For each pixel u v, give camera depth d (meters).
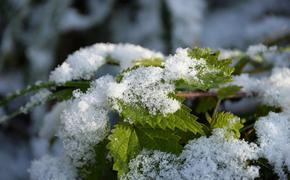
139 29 0.87
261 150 0.27
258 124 0.28
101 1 0.94
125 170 0.26
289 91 0.32
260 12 0.91
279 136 0.28
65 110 0.30
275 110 0.32
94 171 0.28
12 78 0.96
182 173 0.26
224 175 0.26
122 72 0.29
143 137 0.26
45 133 0.35
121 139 0.26
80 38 0.93
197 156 0.26
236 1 0.95
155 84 0.28
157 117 0.27
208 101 0.33
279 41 0.47
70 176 0.29
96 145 0.28
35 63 0.89
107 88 0.28
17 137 0.95
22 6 0.95
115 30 0.91
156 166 0.26
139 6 0.90
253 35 0.82
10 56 0.95
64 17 0.92
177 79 0.28
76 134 0.28
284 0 0.91
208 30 0.89
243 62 0.41
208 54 0.30
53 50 0.91
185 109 0.27
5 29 0.97
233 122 0.28
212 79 0.28
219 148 0.27
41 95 0.34
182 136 0.27
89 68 0.33
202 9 0.87
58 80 0.32
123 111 0.27
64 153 0.30
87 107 0.28
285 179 0.26
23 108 0.34
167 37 0.82
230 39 0.87
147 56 0.34
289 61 0.44
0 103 0.33
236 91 0.33
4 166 0.91
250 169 0.26
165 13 0.84
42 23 0.91
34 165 0.31
